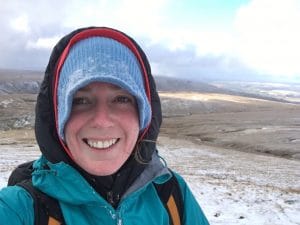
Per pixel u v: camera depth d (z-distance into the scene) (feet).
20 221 1.23
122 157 1.37
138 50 1.43
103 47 1.31
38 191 1.30
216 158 23.11
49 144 1.36
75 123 1.31
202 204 9.02
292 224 8.07
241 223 7.82
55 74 1.37
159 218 1.49
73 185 1.32
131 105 1.37
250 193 10.52
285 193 11.00
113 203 1.42
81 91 1.31
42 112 1.38
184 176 13.55
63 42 1.40
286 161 23.90
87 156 1.33
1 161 16.06
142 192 1.49
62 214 1.30
